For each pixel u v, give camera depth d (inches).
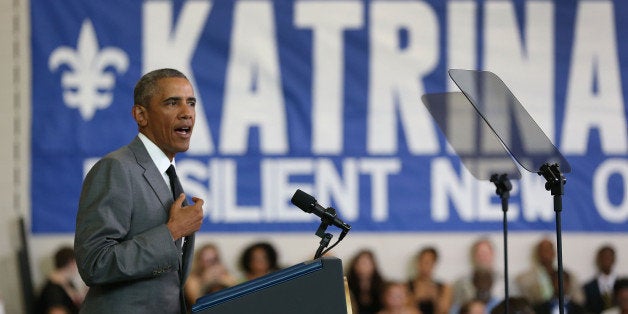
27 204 655.1
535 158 368.5
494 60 676.7
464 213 669.3
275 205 663.8
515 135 372.5
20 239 647.1
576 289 666.2
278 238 661.9
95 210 289.9
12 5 658.8
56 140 658.2
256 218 662.5
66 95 658.8
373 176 668.7
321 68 669.9
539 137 371.6
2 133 655.1
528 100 676.7
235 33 666.8
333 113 669.3
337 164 667.4
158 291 299.1
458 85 376.8
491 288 658.8
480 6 676.1
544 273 665.6
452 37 674.2
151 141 312.3
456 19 674.8
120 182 295.1
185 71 663.8
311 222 663.8
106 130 659.4
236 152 664.4
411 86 671.8
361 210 667.4
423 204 668.7
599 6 679.7
